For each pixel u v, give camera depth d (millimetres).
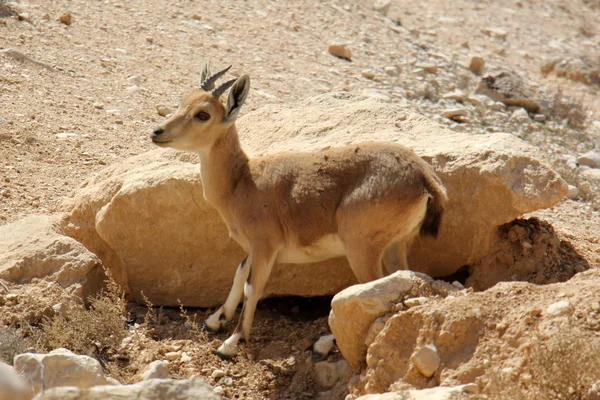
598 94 65750
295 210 24172
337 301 21625
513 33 78938
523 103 58312
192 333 25828
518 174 25188
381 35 66375
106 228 28016
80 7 56625
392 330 20734
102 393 16438
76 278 26172
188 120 24844
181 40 55250
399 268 24984
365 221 23266
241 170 25266
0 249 26953
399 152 23797
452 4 83688
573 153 51031
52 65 47125
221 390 22656
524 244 25578
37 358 19844
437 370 19719
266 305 28453
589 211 38875
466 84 60406
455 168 25547
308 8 67312
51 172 35219
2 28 49750
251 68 53156
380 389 20500
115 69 48812
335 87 52750
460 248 26156
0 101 41062
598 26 87438
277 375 23578
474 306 20219
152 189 27141
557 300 19953
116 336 24625
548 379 17766
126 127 41469
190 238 27703
